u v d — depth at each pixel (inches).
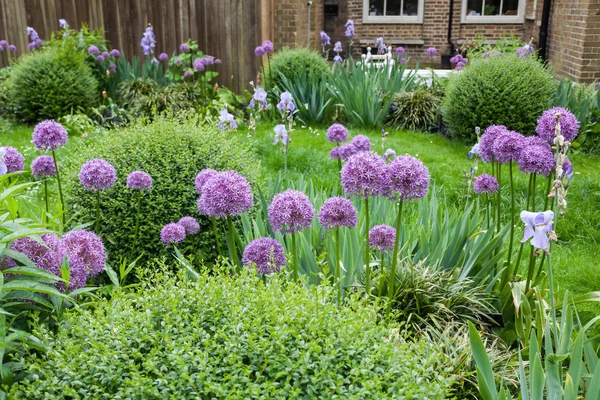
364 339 84.8
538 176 241.9
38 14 407.2
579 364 90.0
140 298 93.9
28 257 98.3
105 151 163.3
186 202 155.6
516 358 118.7
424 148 291.7
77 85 342.0
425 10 620.4
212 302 90.5
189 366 81.0
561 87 309.7
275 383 76.2
